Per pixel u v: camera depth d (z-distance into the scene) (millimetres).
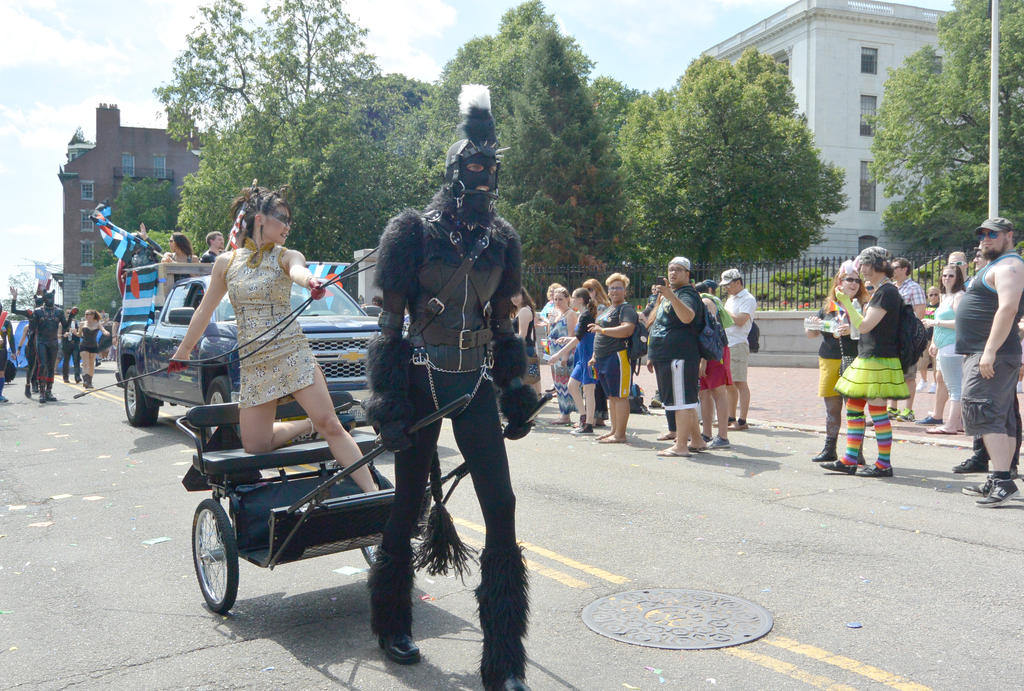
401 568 3553
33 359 15703
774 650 3604
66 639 3879
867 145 51719
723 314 9375
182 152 85438
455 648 3717
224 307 9234
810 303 19969
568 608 4148
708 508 6109
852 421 7219
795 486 6793
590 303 9938
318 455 4336
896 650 3584
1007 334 5863
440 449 8742
